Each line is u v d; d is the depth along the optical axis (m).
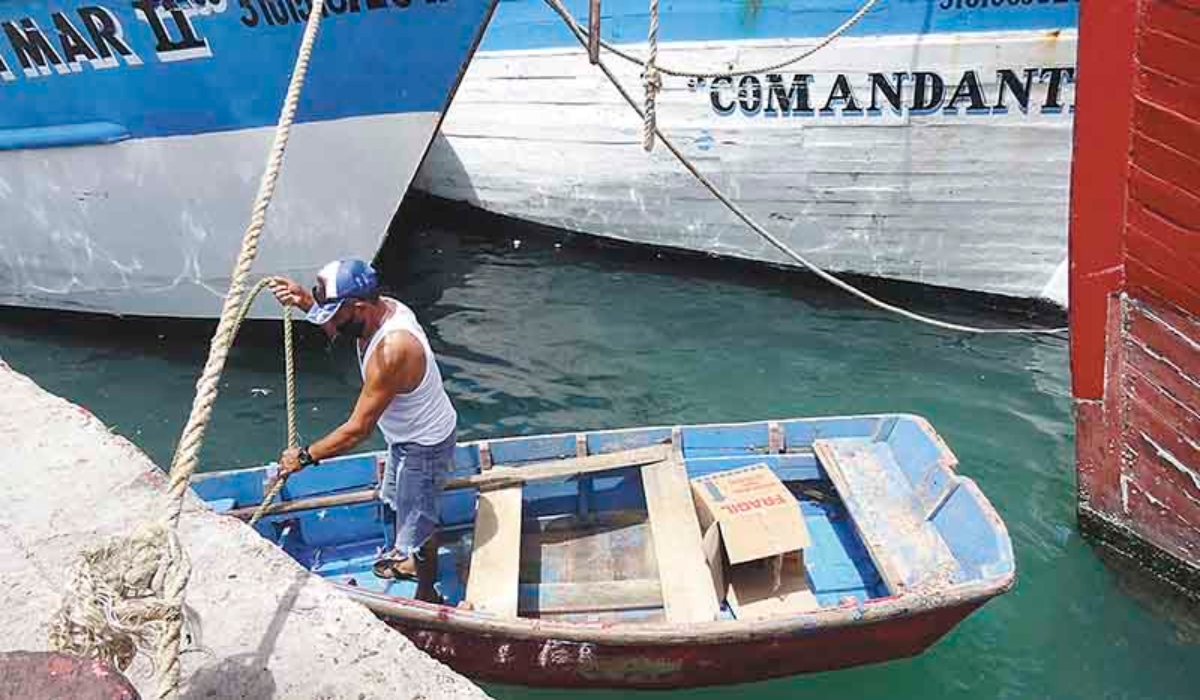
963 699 4.94
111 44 7.31
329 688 2.41
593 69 9.20
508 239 10.91
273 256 8.17
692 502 5.45
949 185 8.35
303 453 4.69
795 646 4.70
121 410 7.73
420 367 4.54
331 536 5.85
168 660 1.98
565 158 9.85
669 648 4.59
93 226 8.33
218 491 5.62
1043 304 8.65
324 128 7.48
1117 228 4.90
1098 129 4.77
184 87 7.41
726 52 8.54
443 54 7.09
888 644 4.84
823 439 6.02
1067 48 7.47
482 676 4.88
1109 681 5.02
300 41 7.04
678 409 7.62
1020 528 6.11
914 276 9.01
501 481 5.64
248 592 2.67
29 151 8.02
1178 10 4.21
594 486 6.01
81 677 1.67
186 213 8.03
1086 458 5.71
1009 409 7.41
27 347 8.83
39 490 3.06
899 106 8.15
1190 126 4.37
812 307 9.16
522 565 5.66
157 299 8.72
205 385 2.58
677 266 10.02
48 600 2.64
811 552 5.74
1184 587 5.49
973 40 7.70
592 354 8.43
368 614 2.63
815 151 8.62
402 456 4.84
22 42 7.46
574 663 4.71
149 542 2.11
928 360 8.18
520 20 9.41
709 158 9.08
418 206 11.50
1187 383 4.95
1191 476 5.15
